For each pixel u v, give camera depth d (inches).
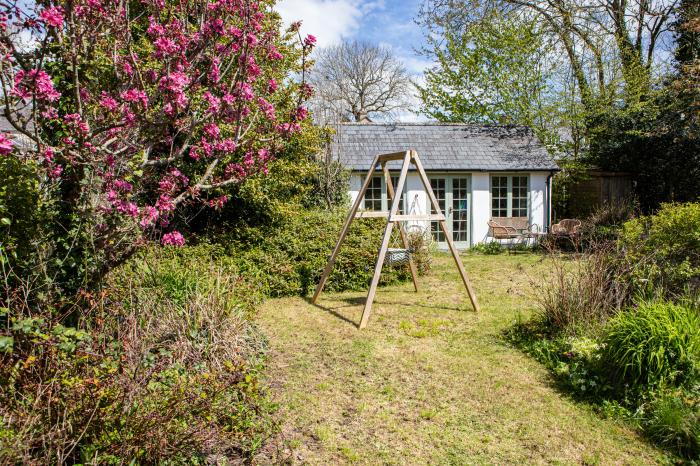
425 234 454.9
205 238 339.0
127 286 186.5
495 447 135.5
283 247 343.3
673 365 152.1
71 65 148.3
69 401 101.7
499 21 743.7
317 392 168.6
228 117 170.4
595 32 692.1
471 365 191.9
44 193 160.1
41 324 119.5
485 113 781.9
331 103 569.3
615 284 210.7
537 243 526.3
